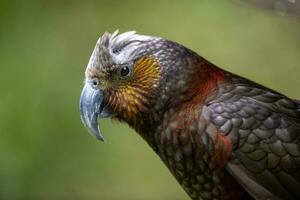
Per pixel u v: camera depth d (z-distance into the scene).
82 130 13.64
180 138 8.66
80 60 14.24
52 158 13.38
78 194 13.66
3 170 13.01
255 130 8.46
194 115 8.59
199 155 8.60
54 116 13.54
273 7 10.06
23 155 13.09
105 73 8.95
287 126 8.50
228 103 8.62
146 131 8.96
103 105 9.02
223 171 8.57
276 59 15.27
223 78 8.89
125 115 8.98
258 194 8.43
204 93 8.73
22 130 13.17
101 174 13.99
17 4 13.89
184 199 14.31
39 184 13.19
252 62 15.21
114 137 14.22
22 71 13.59
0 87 13.40
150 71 8.78
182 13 15.24
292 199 8.49
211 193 8.78
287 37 15.36
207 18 15.23
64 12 14.48
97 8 14.91
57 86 13.73
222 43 15.20
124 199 14.16
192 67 8.79
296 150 8.41
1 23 13.75
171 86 8.72
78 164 13.63
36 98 13.45
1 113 13.15
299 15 10.00
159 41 8.88
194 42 15.17
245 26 15.38
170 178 14.33
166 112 8.73
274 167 8.41
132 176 14.23
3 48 13.64
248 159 8.42
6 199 13.02
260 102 8.66
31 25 13.96
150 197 14.28
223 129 8.47
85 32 14.63
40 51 13.91
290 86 15.18
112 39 9.05
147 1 15.38
